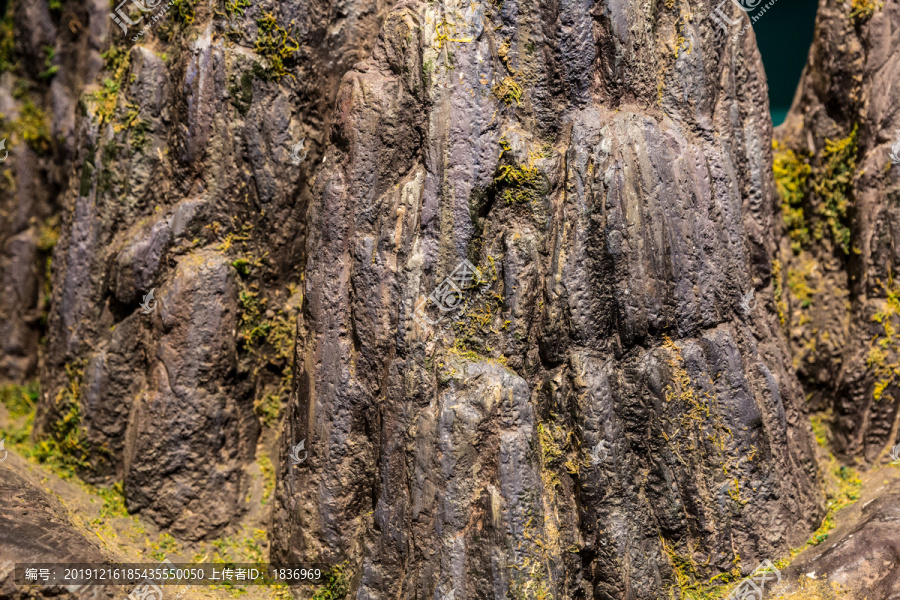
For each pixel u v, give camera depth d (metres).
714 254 4.00
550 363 3.81
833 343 4.73
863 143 4.59
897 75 4.46
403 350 3.71
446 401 3.63
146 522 4.30
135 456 4.27
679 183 3.91
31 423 5.20
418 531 3.63
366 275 3.82
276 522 4.11
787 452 4.15
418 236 3.74
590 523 3.73
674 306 3.88
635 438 3.87
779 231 4.73
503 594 3.49
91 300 4.49
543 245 3.82
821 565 3.80
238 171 4.24
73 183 4.65
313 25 4.25
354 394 3.86
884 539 3.81
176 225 4.23
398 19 3.88
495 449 3.61
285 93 4.27
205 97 4.15
